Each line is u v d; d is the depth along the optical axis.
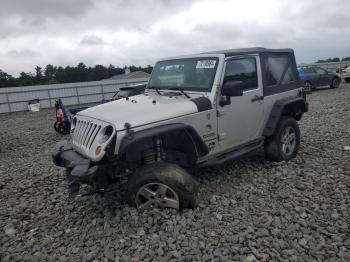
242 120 5.33
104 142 3.97
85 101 32.91
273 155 6.02
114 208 4.51
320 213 4.07
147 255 3.41
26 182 6.22
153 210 4.07
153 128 4.12
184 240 3.61
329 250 3.33
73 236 3.98
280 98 6.12
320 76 21.75
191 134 4.49
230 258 3.29
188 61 5.30
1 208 5.04
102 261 3.40
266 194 4.75
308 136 8.15
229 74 5.06
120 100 5.38
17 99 29.84
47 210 4.83
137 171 4.16
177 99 4.86
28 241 3.94
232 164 6.14
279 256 3.26
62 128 12.35
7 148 10.35
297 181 5.16
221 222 3.97
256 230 3.76
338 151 6.66
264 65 5.81
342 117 10.61
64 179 6.20
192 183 4.14
